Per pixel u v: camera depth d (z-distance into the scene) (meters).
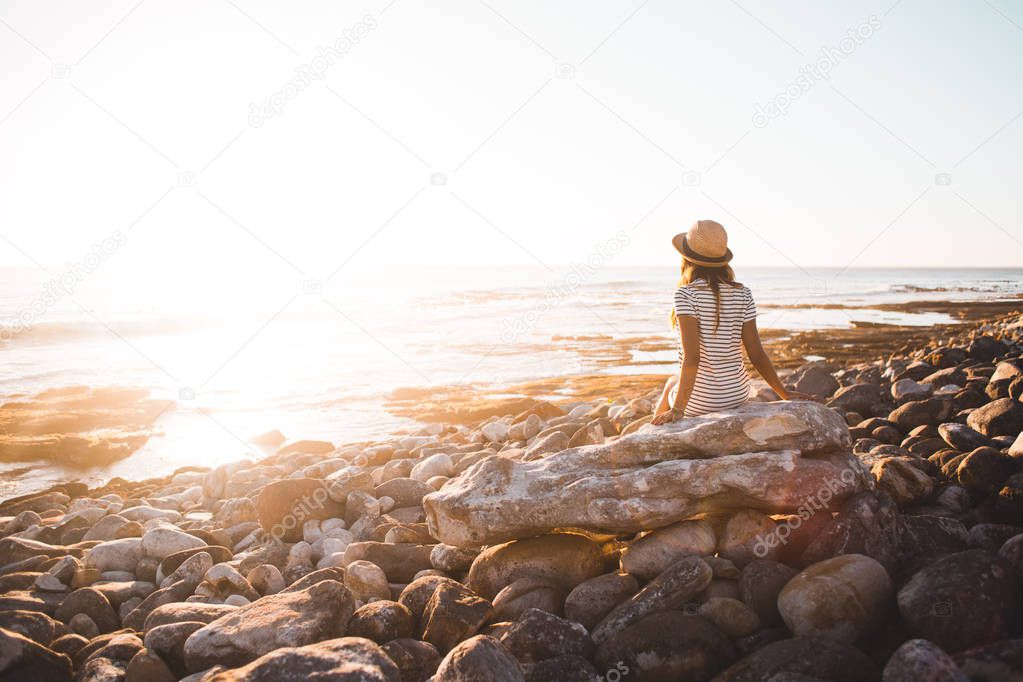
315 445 11.46
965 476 4.83
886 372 11.83
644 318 34.94
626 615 3.57
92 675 3.77
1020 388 6.61
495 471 4.47
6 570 5.77
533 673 3.25
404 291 65.00
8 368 20.70
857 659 2.96
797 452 4.00
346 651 3.24
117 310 36.81
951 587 3.13
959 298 51.62
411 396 16.16
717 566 3.81
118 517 6.94
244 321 33.41
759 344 4.58
